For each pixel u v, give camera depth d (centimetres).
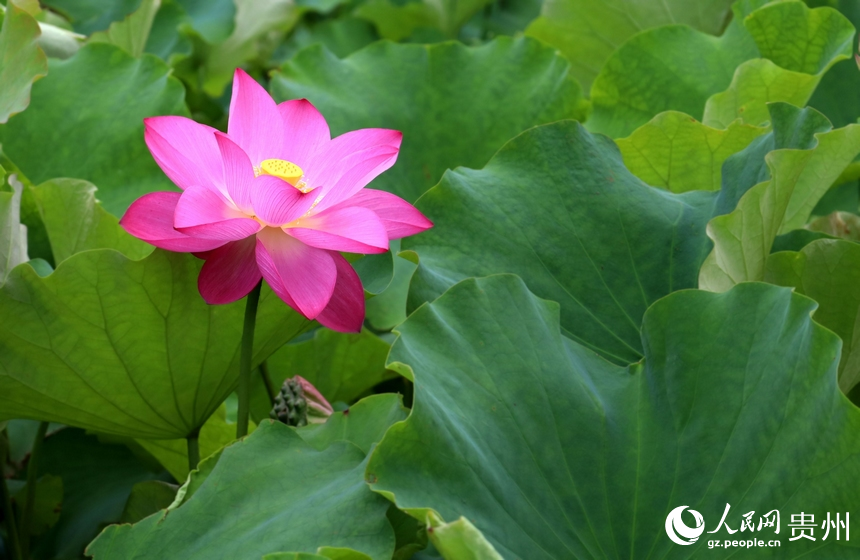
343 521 124
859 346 141
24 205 155
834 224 160
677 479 128
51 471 163
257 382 162
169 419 139
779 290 131
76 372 133
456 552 117
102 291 130
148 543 125
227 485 127
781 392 128
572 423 130
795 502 126
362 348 163
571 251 144
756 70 163
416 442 123
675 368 132
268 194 127
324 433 133
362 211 129
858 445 125
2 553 157
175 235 129
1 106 147
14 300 129
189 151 130
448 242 142
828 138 142
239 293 130
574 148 148
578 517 127
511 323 132
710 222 137
